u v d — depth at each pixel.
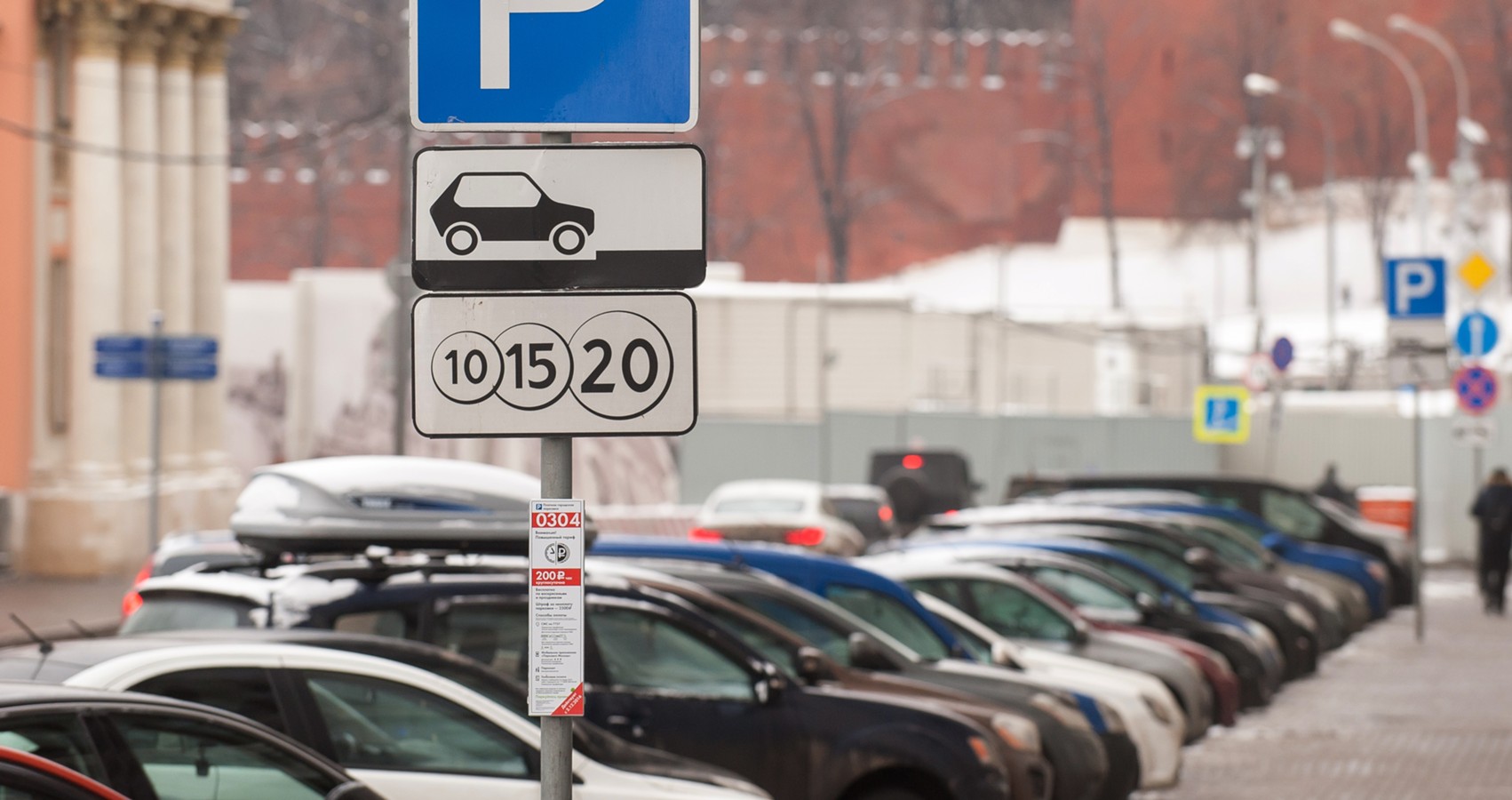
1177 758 33.88
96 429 74.81
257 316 100.06
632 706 23.08
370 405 99.12
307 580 21.98
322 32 190.62
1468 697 48.56
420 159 12.60
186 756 13.91
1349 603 64.56
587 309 12.56
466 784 17.52
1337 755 38.22
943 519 57.31
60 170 75.69
